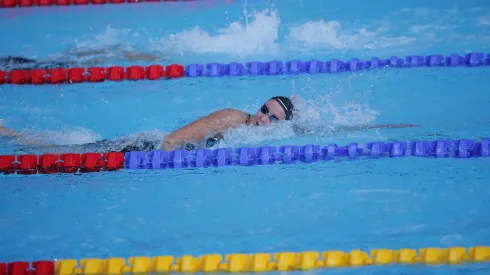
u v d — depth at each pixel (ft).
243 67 49.47
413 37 52.37
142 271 29.86
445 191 34.83
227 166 38.73
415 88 45.75
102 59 50.78
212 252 30.86
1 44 53.36
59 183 37.47
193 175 37.91
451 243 30.66
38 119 43.45
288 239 31.50
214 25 55.06
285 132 40.96
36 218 34.17
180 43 52.80
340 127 41.37
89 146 40.19
